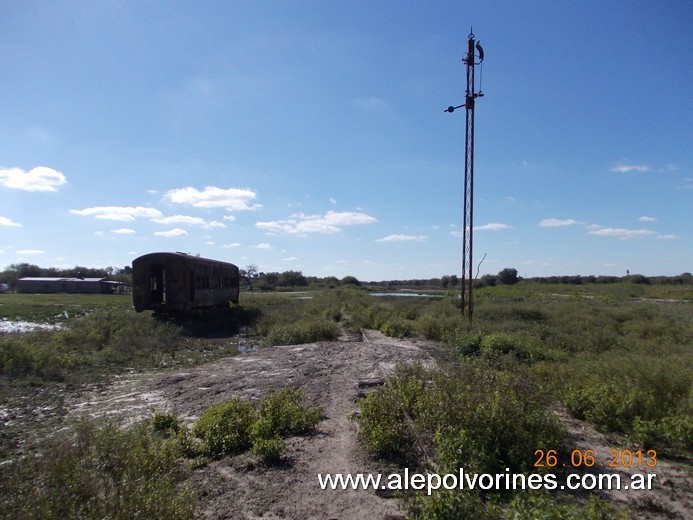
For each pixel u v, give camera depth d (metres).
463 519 4.34
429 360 12.43
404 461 6.12
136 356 15.99
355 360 13.25
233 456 6.55
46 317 29.55
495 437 5.89
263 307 35.06
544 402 7.31
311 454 6.54
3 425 8.77
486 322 19.44
